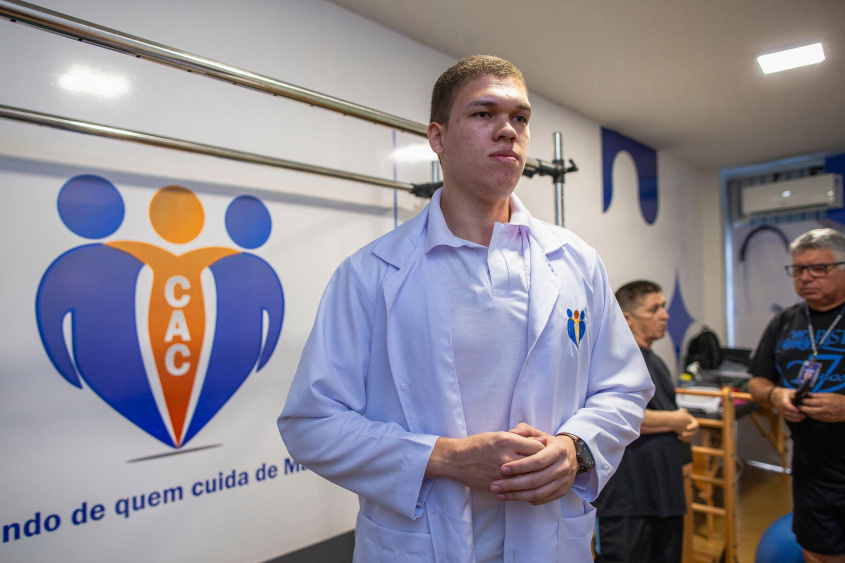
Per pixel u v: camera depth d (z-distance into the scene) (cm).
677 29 227
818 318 190
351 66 208
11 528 127
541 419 85
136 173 151
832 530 176
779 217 459
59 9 139
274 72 183
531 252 91
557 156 195
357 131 207
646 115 334
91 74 144
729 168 480
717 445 353
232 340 168
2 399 128
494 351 84
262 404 174
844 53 248
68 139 139
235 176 171
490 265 86
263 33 181
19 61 133
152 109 155
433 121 90
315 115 194
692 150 416
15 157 131
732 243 487
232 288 169
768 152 423
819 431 177
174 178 158
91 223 142
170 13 159
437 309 84
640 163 390
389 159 218
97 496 140
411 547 80
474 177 82
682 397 282
